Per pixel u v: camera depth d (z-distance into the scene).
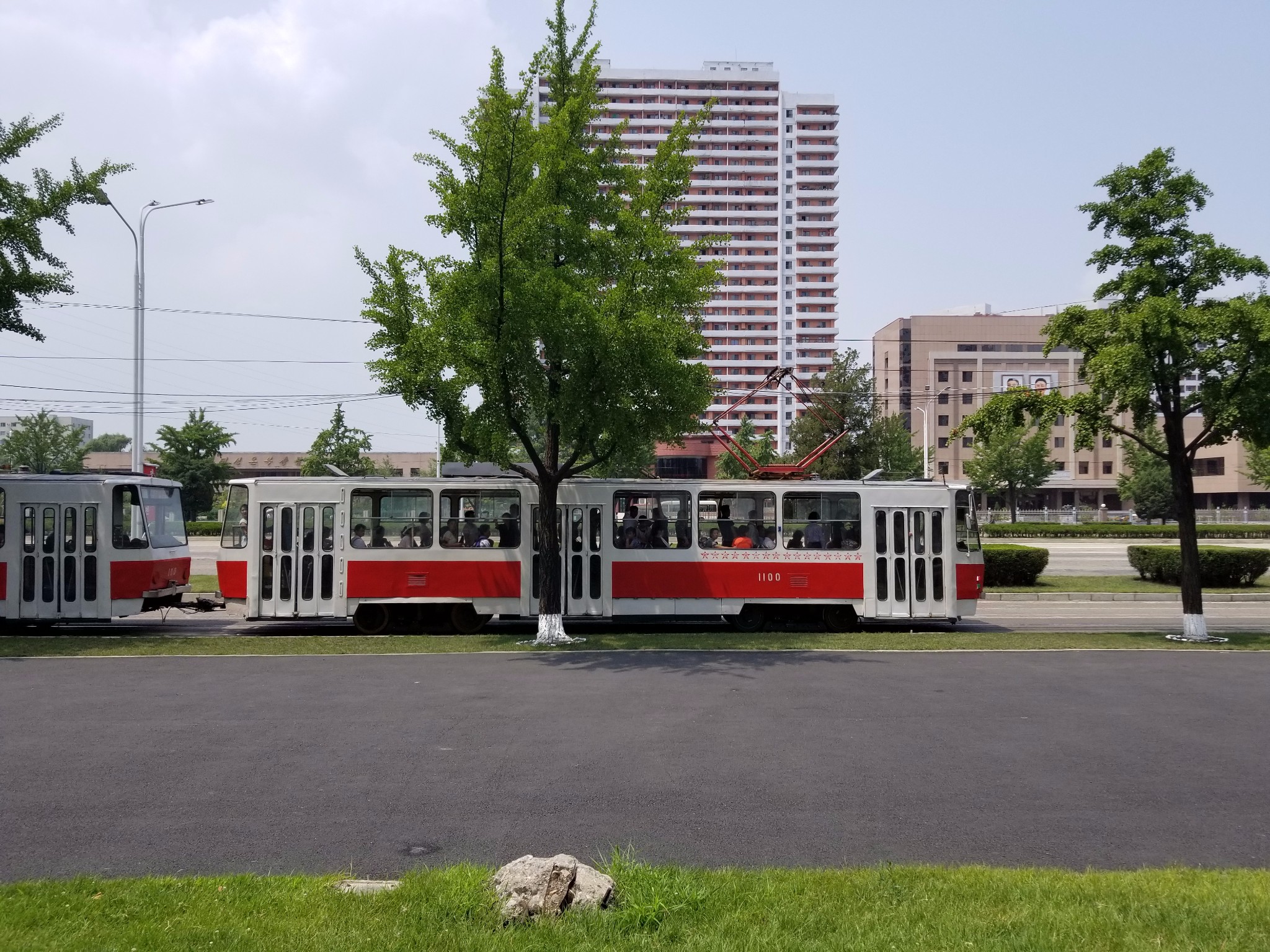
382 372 16.53
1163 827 7.24
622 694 12.23
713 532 19.80
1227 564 29.53
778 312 134.38
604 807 7.65
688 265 17.22
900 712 11.21
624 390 16.33
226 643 16.89
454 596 19.36
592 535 19.61
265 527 19.31
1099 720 10.83
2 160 18.12
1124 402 16.88
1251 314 16.27
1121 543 49.81
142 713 11.04
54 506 19.19
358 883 5.73
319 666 14.38
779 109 135.75
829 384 43.22
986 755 9.29
